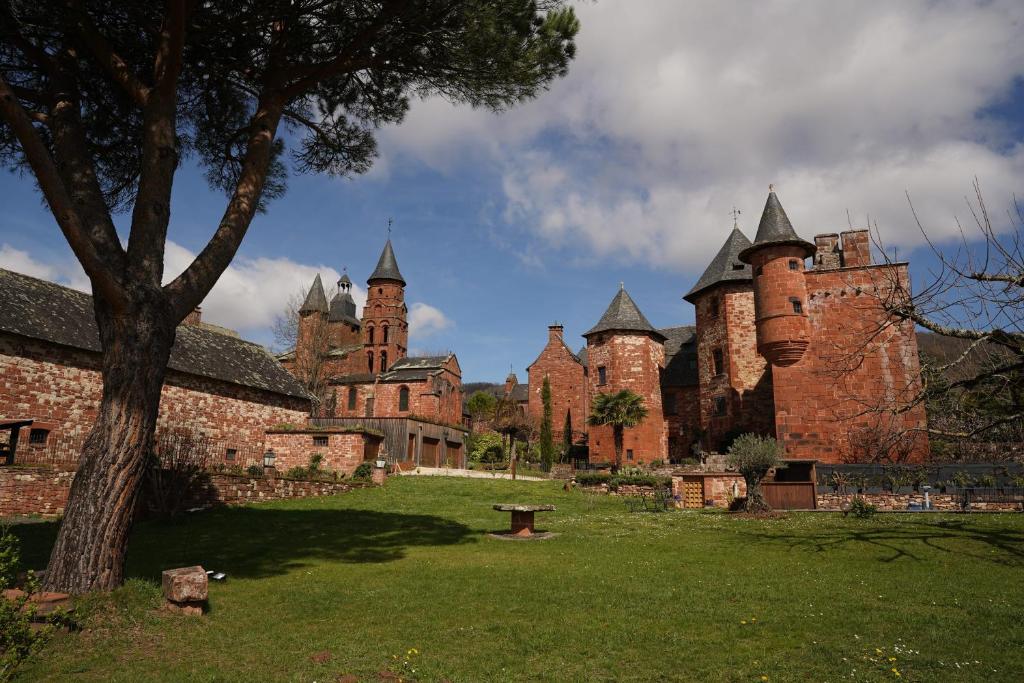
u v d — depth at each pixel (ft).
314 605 25.90
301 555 38.63
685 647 21.01
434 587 29.50
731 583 30.58
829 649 20.65
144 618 21.75
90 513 23.00
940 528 46.32
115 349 24.72
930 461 64.85
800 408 86.02
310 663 19.12
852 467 73.72
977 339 30.48
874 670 18.75
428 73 34.42
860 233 89.86
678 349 144.05
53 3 26.00
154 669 18.08
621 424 124.16
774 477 70.49
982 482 62.90
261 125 31.73
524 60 33.40
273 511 59.82
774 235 89.76
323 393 174.50
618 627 23.18
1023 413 31.12
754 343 110.42
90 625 20.47
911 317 32.65
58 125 27.58
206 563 34.94
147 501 53.06
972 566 33.91
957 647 20.81
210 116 37.42
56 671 17.48
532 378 160.56
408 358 194.80
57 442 68.33
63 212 22.43
